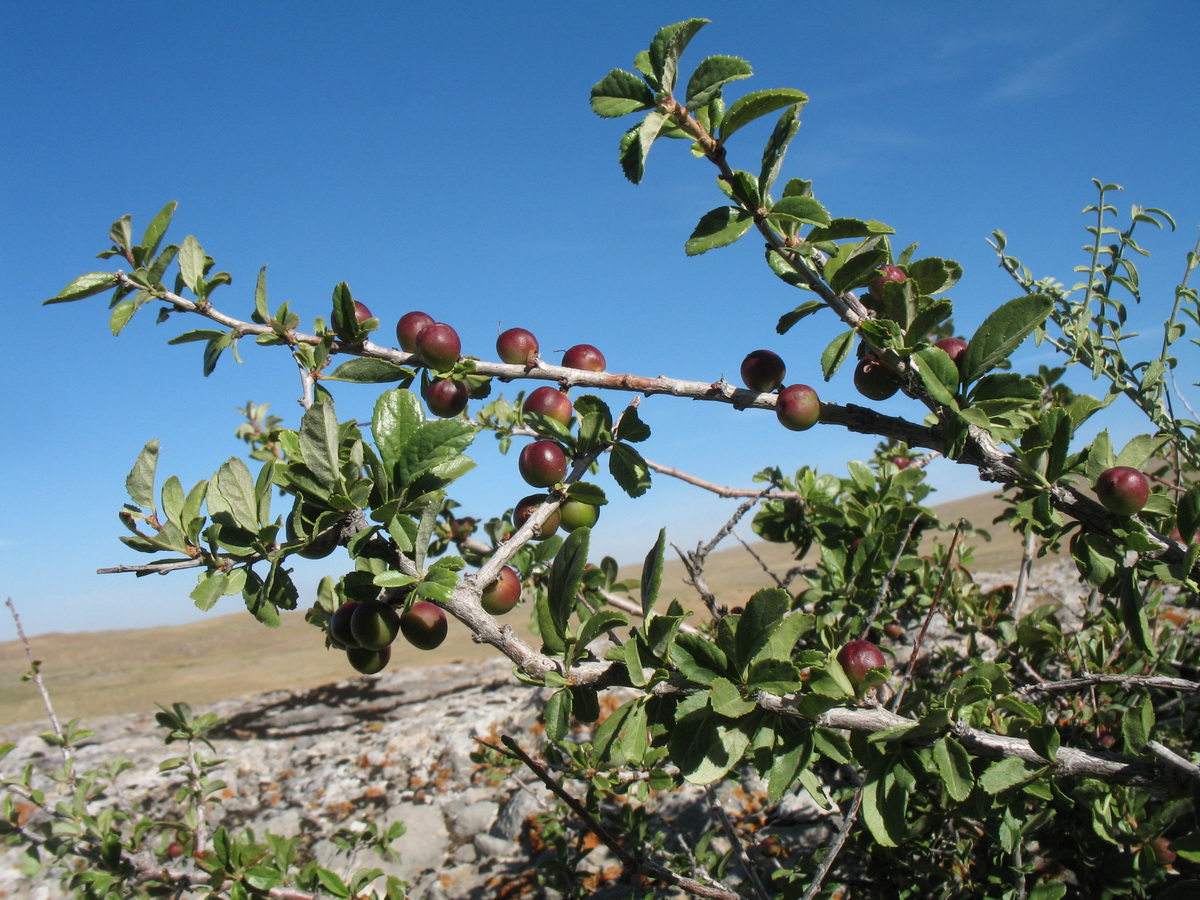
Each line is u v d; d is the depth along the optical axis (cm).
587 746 33
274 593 18
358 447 19
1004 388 19
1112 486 19
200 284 22
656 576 18
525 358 21
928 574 35
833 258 19
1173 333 27
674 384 21
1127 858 26
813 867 30
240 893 31
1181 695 30
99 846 35
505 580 20
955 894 28
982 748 18
